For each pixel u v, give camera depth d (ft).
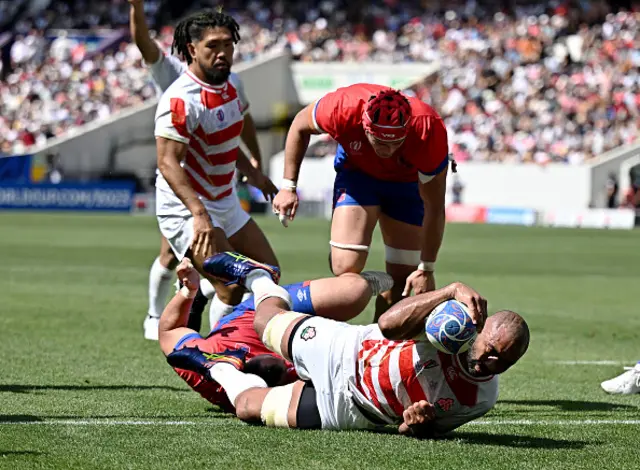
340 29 534.37
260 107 504.02
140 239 277.23
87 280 174.91
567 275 207.21
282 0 552.00
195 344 70.33
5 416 65.67
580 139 440.86
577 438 63.57
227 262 66.49
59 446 57.11
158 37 540.11
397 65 496.23
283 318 62.95
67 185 435.94
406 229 82.79
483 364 56.85
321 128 75.82
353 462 54.54
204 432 61.82
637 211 400.06
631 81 464.24
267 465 53.67
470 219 423.64
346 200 81.05
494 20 516.73
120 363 93.15
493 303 156.04
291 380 69.15
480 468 54.03
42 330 114.21
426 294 57.26
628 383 82.69
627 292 178.60
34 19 561.02
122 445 57.82
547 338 120.98
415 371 58.23
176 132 79.05
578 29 503.20
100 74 514.68
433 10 533.55
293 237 296.30
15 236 282.97
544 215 411.95
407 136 71.31
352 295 68.03
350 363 60.39
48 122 491.72
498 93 472.85
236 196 88.69
